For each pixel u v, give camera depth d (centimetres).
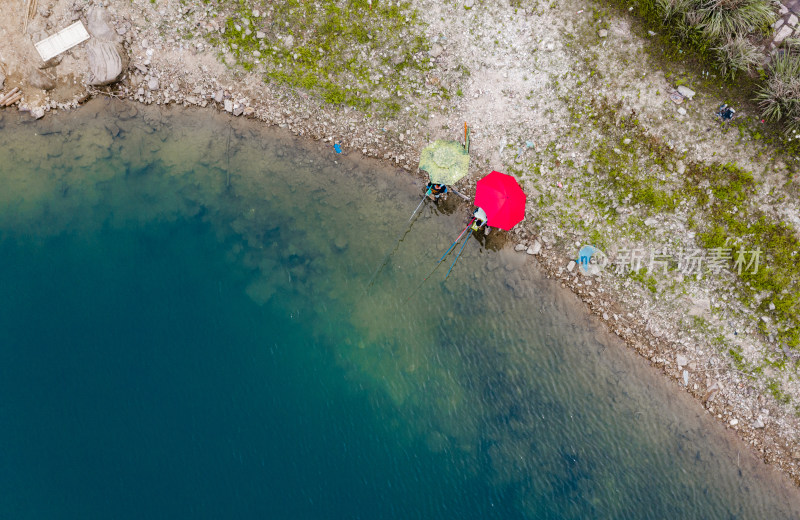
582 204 902
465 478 912
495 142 915
